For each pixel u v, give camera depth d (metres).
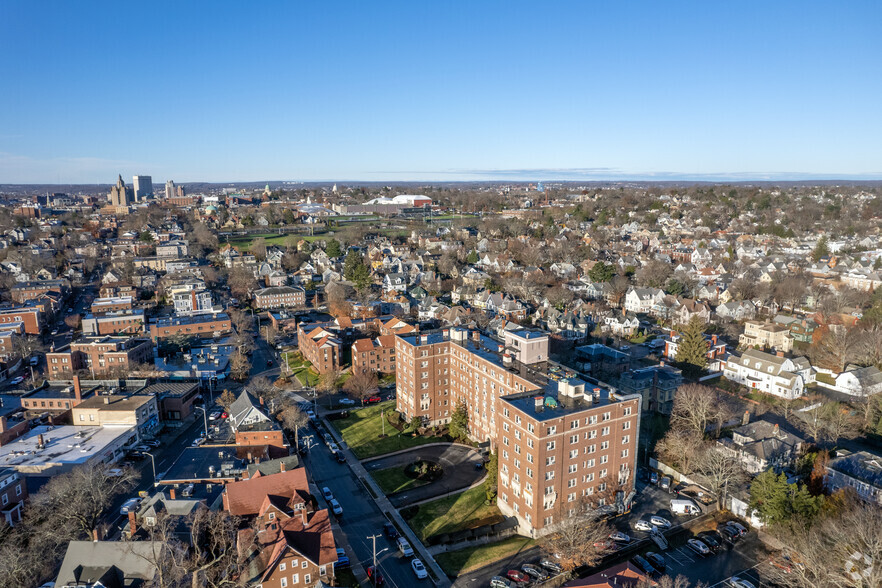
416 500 109.06
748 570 86.88
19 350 192.25
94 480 100.00
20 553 84.75
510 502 103.00
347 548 94.38
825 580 76.94
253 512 92.88
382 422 142.25
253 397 136.75
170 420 145.75
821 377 164.75
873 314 192.12
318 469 120.94
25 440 127.12
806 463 111.06
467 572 88.38
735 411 142.38
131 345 185.75
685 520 100.38
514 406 99.94
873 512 82.50
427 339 141.75
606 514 101.06
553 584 84.38
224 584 81.50
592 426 98.62
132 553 80.25
